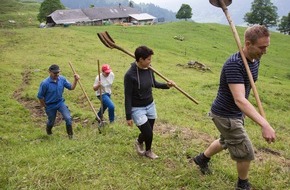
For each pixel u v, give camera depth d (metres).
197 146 7.46
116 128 9.09
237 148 4.84
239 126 4.76
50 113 9.62
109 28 59.44
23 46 34.84
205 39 61.38
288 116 17.70
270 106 20.02
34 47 34.28
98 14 102.38
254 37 4.25
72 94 16.77
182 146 7.39
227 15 4.83
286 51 66.44
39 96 9.42
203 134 8.71
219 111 4.82
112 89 18.62
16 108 13.87
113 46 6.34
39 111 13.98
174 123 10.20
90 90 17.45
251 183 5.69
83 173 6.03
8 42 37.47
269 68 49.81
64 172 6.07
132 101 6.23
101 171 6.15
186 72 29.39
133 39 50.16
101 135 8.63
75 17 96.50
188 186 5.61
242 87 4.38
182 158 6.71
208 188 5.54
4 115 12.91
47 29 50.22
